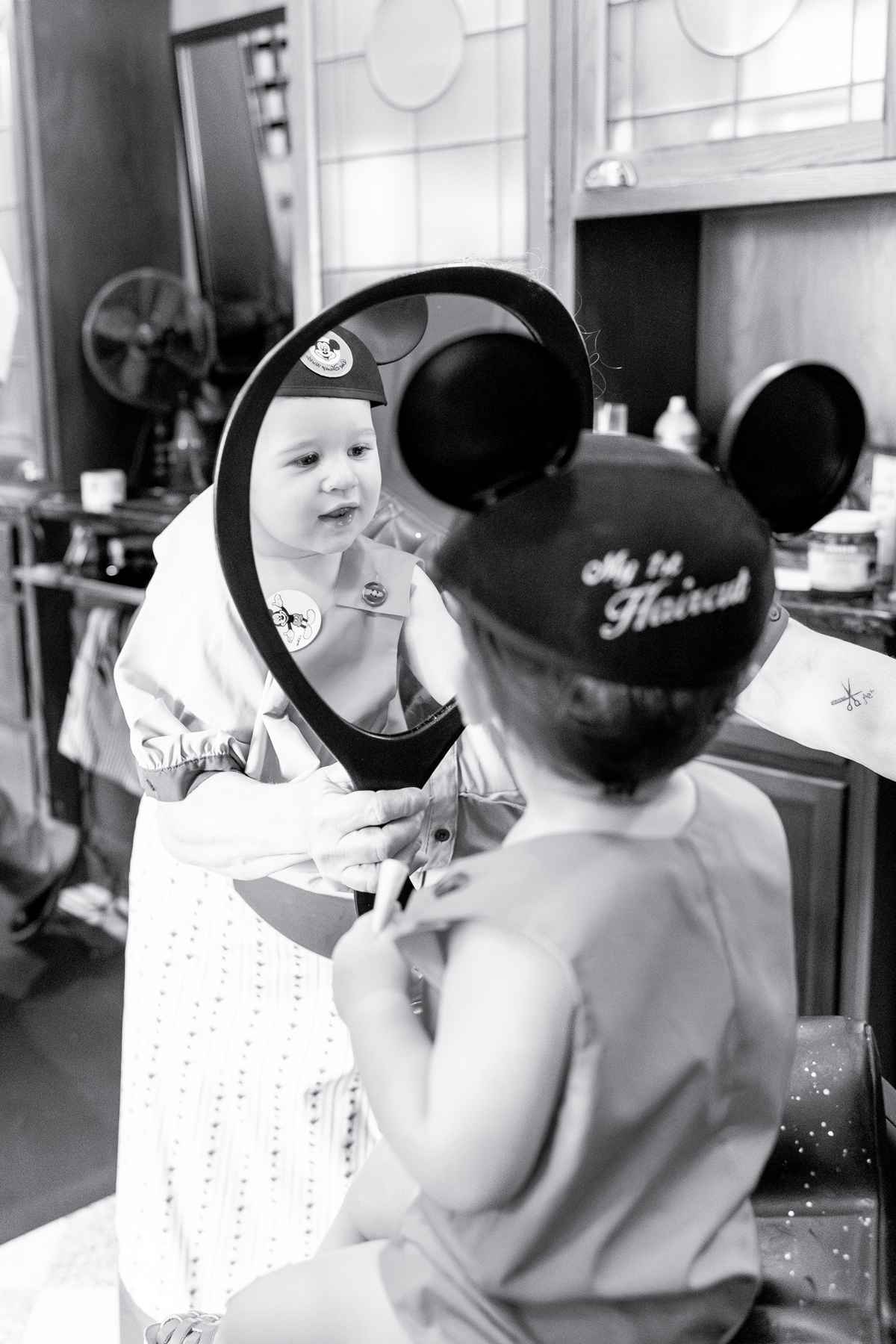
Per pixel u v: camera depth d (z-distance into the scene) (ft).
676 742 2.03
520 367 1.95
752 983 2.26
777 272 7.63
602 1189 2.09
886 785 6.03
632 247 7.52
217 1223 4.05
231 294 10.47
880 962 6.31
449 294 2.73
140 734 3.59
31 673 10.60
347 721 3.02
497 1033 2.00
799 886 6.32
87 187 10.68
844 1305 2.40
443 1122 2.02
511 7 7.22
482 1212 2.14
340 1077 3.82
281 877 3.68
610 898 2.06
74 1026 7.91
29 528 10.44
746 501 2.12
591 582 1.93
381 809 2.94
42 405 10.73
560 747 2.05
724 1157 2.25
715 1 6.41
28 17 10.14
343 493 2.96
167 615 3.61
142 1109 4.15
